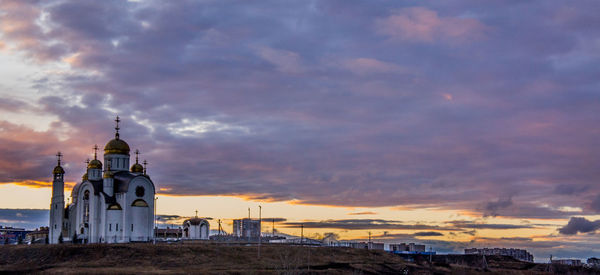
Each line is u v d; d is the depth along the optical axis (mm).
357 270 152500
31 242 189625
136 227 172250
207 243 179875
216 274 127625
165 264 139125
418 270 177500
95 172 179125
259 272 134375
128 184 173250
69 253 143375
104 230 168625
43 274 120500
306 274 139625
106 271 124438
